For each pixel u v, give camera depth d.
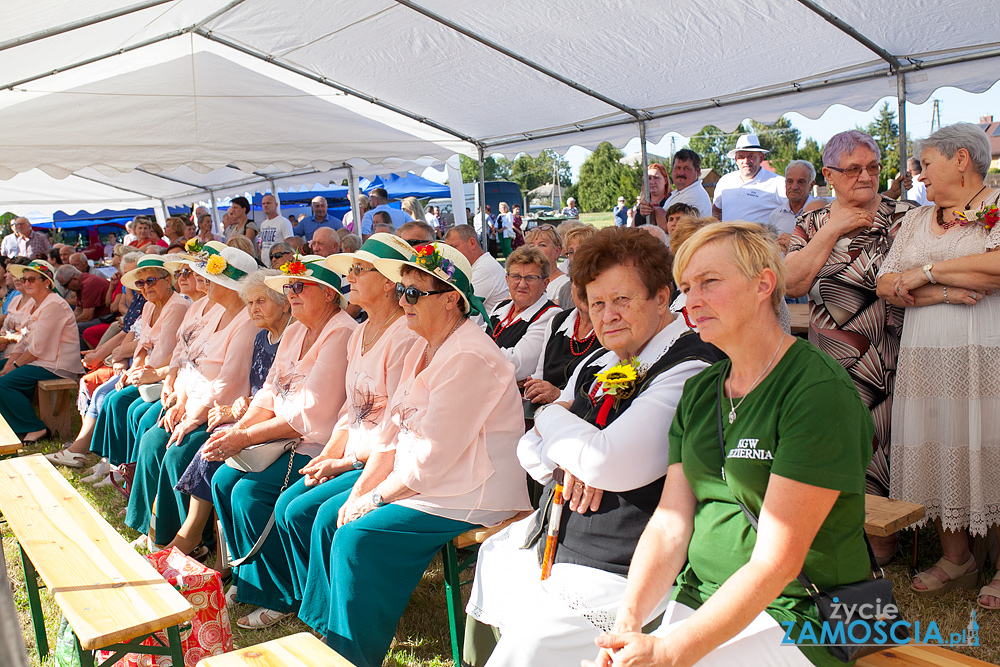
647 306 2.31
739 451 1.81
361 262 3.42
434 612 3.39
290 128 7.87
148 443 4.35
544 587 2.23
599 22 4.93
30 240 13.15
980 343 2.91
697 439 1.94
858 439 1.71
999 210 2.83
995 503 2.93
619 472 2.14
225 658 2.11
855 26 4.38
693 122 6.20
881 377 3.36
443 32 5.61
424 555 2.80
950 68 4.58
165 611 2.28
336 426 3.58
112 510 4.91
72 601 2.35
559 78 5.99
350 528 2.75
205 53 6.64
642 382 2.26
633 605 1.91
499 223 15.62
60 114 6.93
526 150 7.97
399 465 2.89
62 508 3.17
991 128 11.27
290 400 3.73
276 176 12.12
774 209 6.55
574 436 2.23
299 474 3.57
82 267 9.73
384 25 5.69
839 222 3.33
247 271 4.73
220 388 4.29
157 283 5.55
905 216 3.20
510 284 4.21
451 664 2.97
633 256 2.28
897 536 3.56
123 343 6.25
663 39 4.96
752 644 1.76
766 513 1.70
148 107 7.25
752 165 6.73
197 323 4.79
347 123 7.81
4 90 6.48
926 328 3.03
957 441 2.98
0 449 4.05
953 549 3.15
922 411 3.06
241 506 3.43
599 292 2.32
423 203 17.58
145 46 6.31
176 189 13.49
